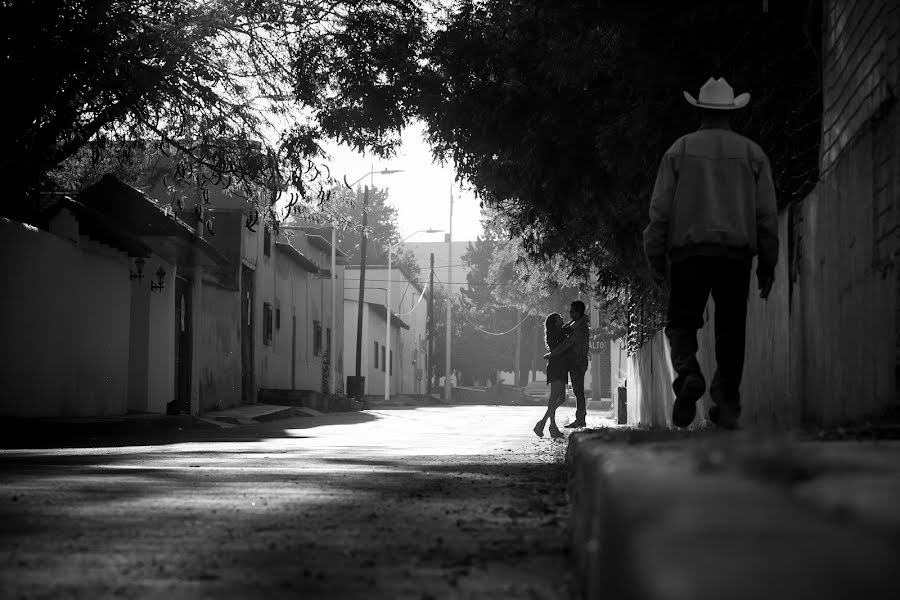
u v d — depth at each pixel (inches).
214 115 1209.4
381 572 207.9
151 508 337.1
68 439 986.7
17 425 906.7
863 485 85.7
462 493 395.5
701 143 397.4
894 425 329.7
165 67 1116.5
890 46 371.6
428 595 179.5
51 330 1109.7
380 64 1049.5
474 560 222.4
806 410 512.4
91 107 1151.6
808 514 69.3
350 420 1802.4
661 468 103.8
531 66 812.0
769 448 91.8
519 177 866.1
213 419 1582.2
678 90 671.8
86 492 398.0
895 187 362.3
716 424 395.2
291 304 2377.0
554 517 307.4
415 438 1074.1
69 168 1512.1
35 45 997.2
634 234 891.4
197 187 1339.8
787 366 557.3
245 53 1189.1
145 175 1465.3
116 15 1029.2
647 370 1230.9
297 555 232.8
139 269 1366.9
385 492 399.9
